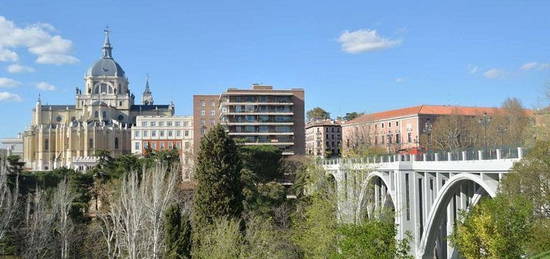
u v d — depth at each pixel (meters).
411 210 52.75
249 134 131.62
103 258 70.31
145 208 59.97
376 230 28.31
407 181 53.53
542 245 29.70
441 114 150.88
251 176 80.75
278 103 133.25
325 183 56.56
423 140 129.75
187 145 170.38
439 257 53.41
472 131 115.00
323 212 45.44
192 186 89.44
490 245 30.33
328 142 198.75
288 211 75.56
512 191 31.98
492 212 30.81
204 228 47.03
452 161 45.44
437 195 47.94
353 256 28.14
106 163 95.75
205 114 147.38
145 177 71.81
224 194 51.50
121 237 63.12
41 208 69.25
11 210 63.91
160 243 56.09
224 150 52.47
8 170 81.12
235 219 50.44
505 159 37.31
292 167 104.19
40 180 90.12
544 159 31.08
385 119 164.88
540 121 63.78
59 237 69.62
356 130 158.75
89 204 88.44
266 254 46.53
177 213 46.12
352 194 48.53
